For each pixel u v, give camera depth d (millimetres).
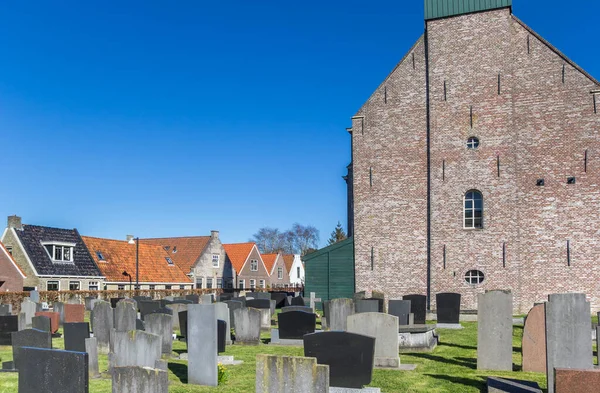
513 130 23438
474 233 23531
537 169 23141
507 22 23938
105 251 42188
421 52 25469
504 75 23750
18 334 11812
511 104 23531
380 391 9609
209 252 51250
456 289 23547
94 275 38406
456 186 24016
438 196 24250
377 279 25141
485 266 23250
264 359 8242
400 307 17016
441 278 23828
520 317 21344
